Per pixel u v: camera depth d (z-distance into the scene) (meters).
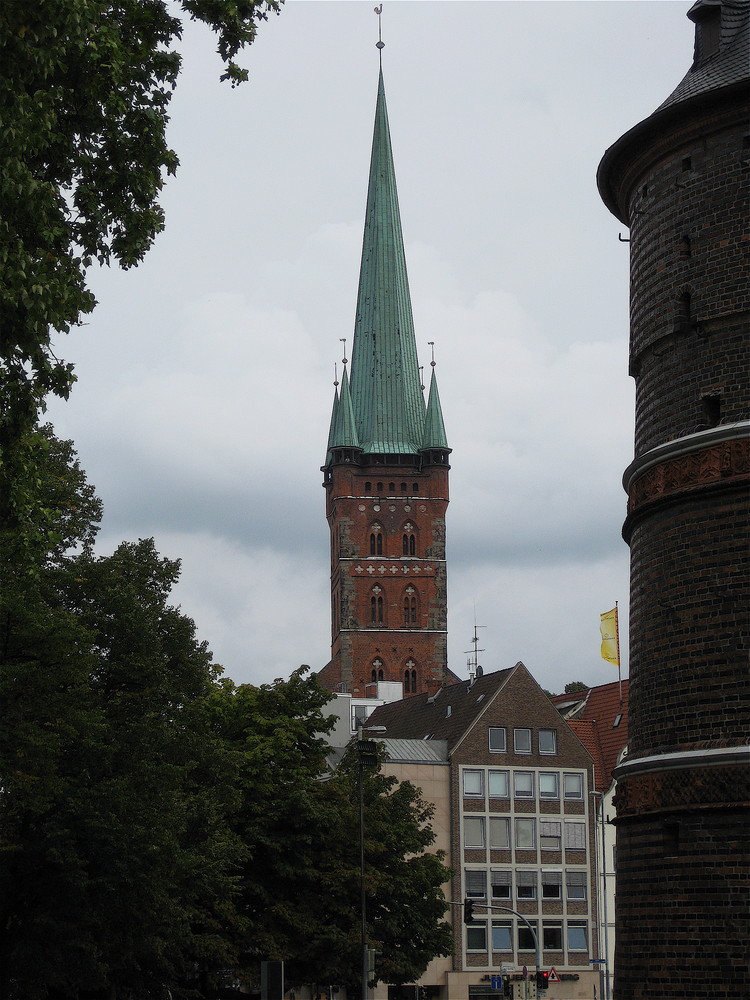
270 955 76.56
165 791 65.12
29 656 59.88
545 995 114.12
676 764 40.72
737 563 40.78
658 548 42.81
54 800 60.78
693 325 43.28
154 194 41.06
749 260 42.44
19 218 34.91
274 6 42.94
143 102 41.31
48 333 34.66
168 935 69.44
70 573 67.00
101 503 71.81
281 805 79.50
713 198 43.50
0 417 35.31
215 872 70.38
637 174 46.50
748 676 40.06
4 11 33.03
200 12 41.84
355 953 77.94
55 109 38.34
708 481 41.62
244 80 42.78
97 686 66.75
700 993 39.41
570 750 122.69
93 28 36.84
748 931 38.81
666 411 43.84
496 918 117.81
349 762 87.25
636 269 46.47
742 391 41.97
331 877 79.06
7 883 63.03
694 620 41.38
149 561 73.44
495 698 121.81
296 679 87.19
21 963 63.38
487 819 119.31
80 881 60.81
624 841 43.00
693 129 44.03
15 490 36.44
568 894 120.38
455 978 115.31
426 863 85.44
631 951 41.88
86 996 79.31
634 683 43.88
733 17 46.25
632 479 44.94
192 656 71.88
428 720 132.38
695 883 39.97
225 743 76.56
